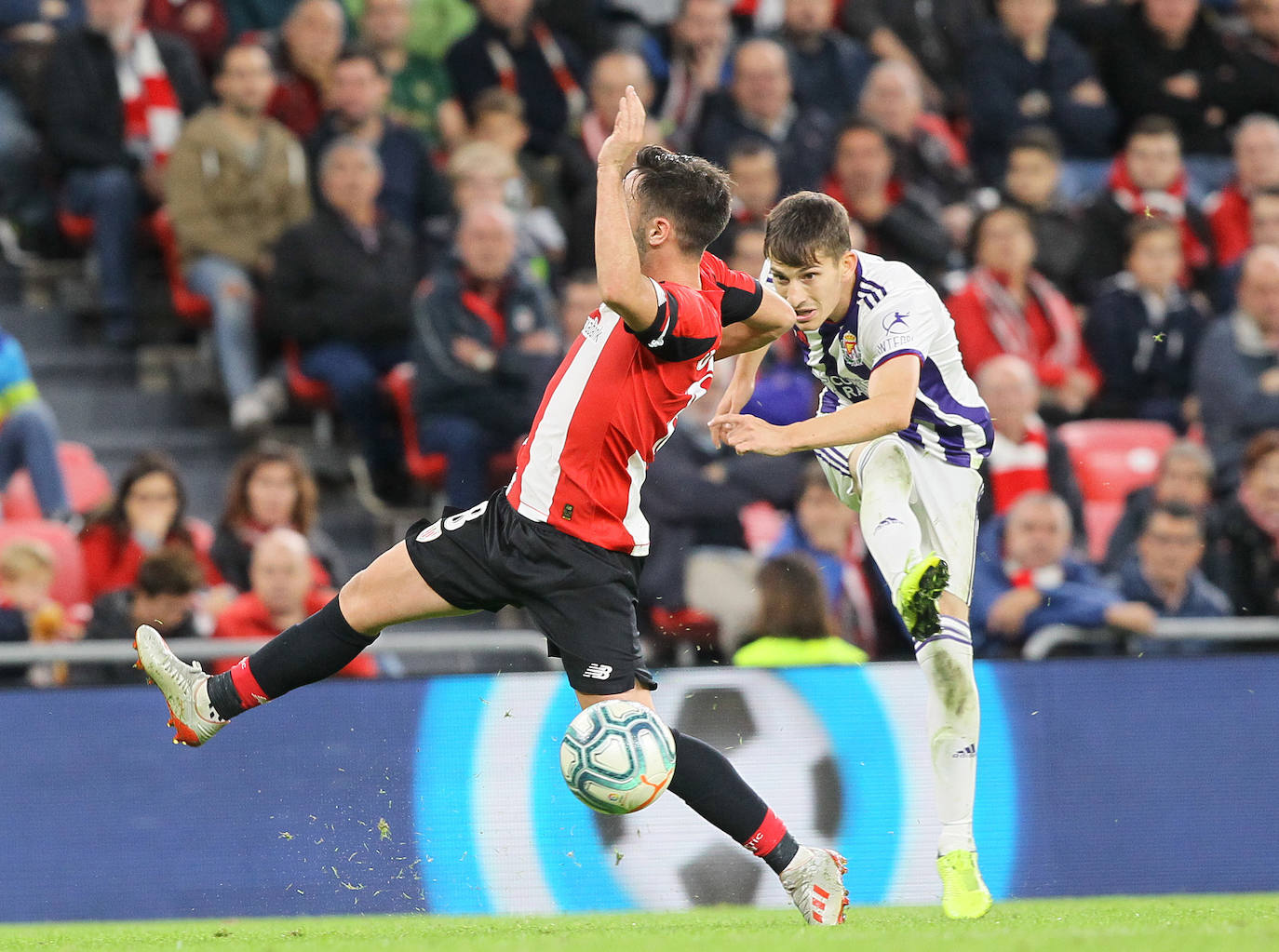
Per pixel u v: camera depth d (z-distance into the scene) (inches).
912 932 494.9
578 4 1401.3
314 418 1206.3
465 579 509.0
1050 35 1408.7
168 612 842.8
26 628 868.0
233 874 744.3
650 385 494.9
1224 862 781.3
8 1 1305.4
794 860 539.5
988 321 1129.4
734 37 1460.4
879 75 1286.9
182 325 1272.1
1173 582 916.6
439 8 1336.1
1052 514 908.0
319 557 973.8
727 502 995.3
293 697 751.1
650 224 499.2
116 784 751.7
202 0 1331.2
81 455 1108.5
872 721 751.1
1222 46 1459.2
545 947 446.6
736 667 747.4
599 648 496.7
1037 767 775.1
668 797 741.3
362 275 1144.2
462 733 747.4
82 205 1206.9
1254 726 789.2
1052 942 434.3
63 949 506.3
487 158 1178.6
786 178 1251.2
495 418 1082.7
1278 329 1115.3
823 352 578.9
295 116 1262.3
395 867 741.9
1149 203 1269.7
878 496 578.9
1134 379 1171.3
